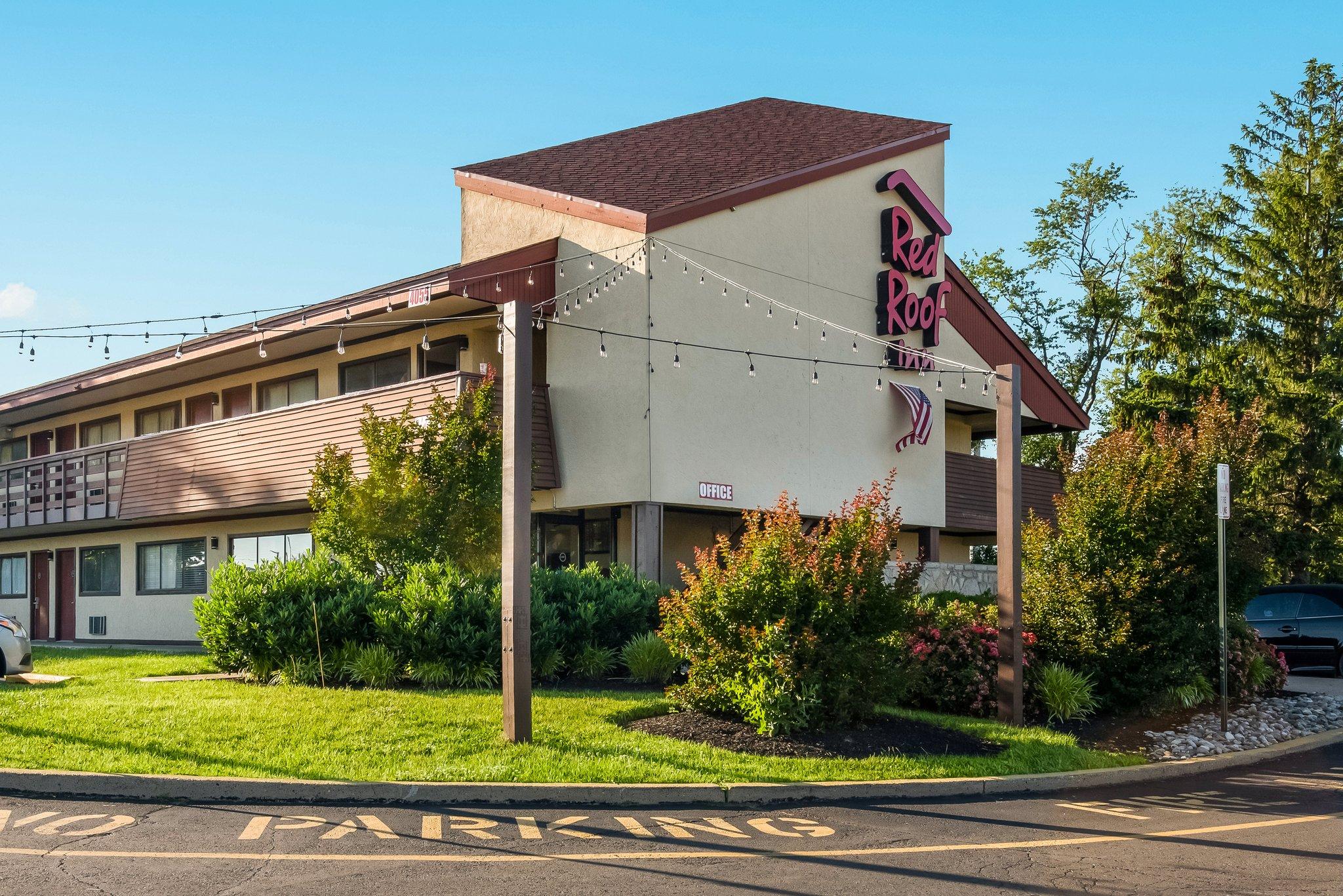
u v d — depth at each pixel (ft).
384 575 53.72
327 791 30.71
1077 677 46.21
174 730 36.63
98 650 74.59
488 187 73.41
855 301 74.33
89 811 28.63
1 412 94.32
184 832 26.76
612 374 63.00
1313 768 41.75
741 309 66.64
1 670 53.11
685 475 62.69
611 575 60.18
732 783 32.73
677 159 76.64
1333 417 112.98
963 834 28.86
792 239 70.33
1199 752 43.34
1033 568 50.06
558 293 66.49
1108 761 39.65
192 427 77.10
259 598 49.88
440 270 71.10
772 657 39.37
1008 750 39.24
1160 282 113.29
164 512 78.18
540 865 24.53
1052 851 27.02
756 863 25.29
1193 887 23.71
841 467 72.33
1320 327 122.83
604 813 30.37
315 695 43.80
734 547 70.28
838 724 40.24
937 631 47.98
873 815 31.07
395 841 26.37
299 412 69.36
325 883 22.67
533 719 39.63
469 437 53.52
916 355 72.59
